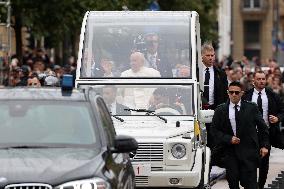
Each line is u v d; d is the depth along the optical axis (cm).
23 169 2070
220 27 15188
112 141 2289
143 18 3300
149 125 3066
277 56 11931
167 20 3288
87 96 2348
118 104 3191
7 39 5247
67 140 2236
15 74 5047
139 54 3238
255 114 3183
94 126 2270
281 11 17912
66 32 6359
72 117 2283
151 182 2972
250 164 3167
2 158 2123
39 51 6662
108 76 3228
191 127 3070
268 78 5981
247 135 3175
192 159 2998
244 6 17788
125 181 2255
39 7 6062
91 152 2184
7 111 2286
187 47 3244
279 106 3641
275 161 4744
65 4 6138
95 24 3291
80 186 2056
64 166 2091
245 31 17862
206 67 3806
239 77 5384
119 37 3269
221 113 3178
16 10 6019
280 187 3672
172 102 3180
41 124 2266
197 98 3191
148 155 2972
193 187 2998
